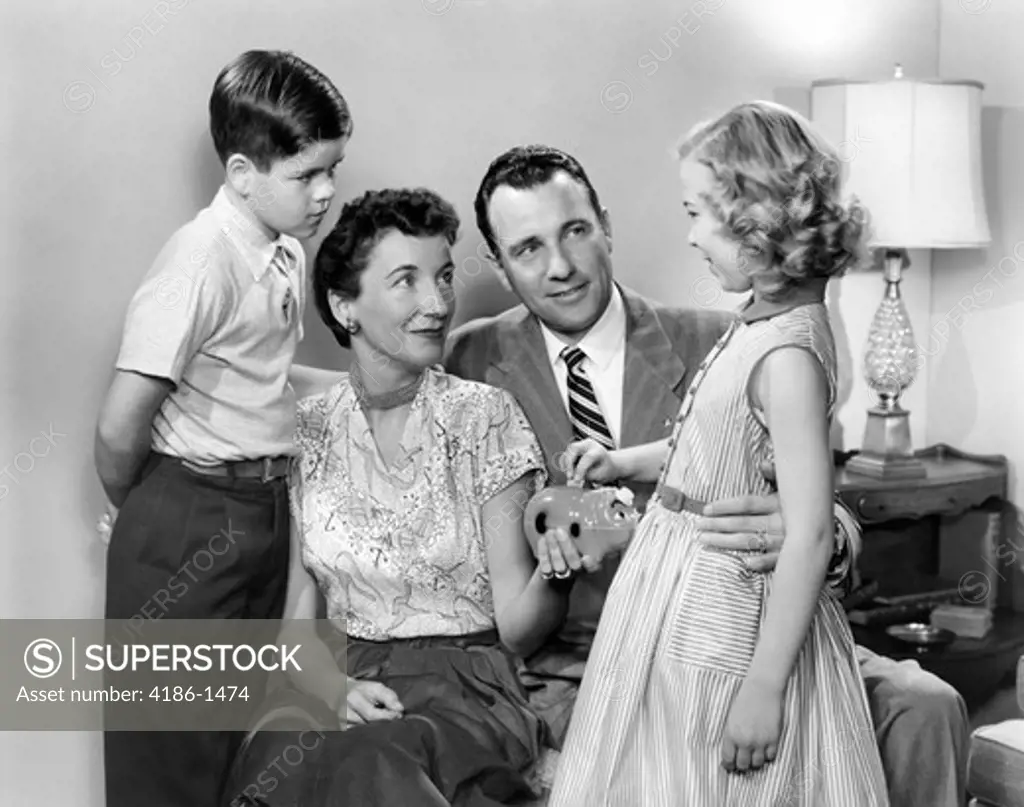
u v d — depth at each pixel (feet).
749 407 6.95
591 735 7.27
